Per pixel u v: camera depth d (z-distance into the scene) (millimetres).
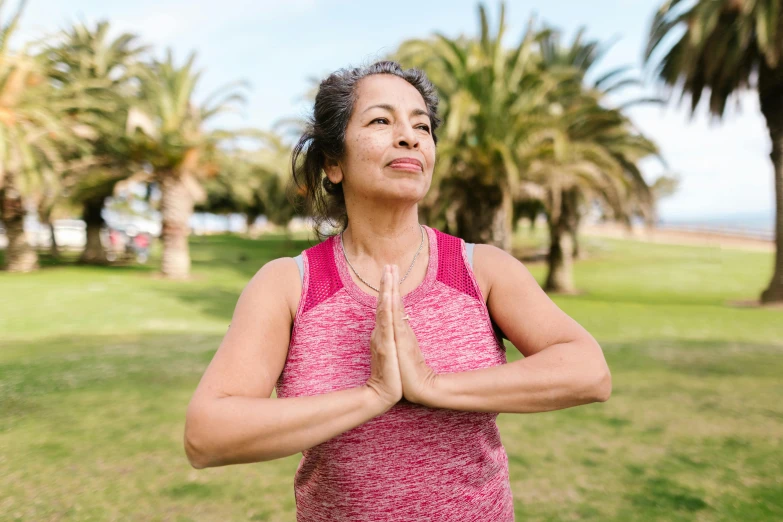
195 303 13625
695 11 14297
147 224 32531
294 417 956
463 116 13875
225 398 991
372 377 1004
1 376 6586
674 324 11484
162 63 18812
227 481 3736
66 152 19672
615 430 4738
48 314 11461
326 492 1092
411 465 1053
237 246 36281
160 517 3252
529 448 4340
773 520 3193
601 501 3434
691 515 3246
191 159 18844
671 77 15414
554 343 1090
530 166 14977
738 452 4238
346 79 1181
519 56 15180
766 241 39969
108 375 6664
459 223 17328
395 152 1111
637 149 17078
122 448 4320
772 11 12969
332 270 1158
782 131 15125
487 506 1120
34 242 31922
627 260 30359
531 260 31188
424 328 1101
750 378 6605
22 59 16844
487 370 1029
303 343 1103
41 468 3932
